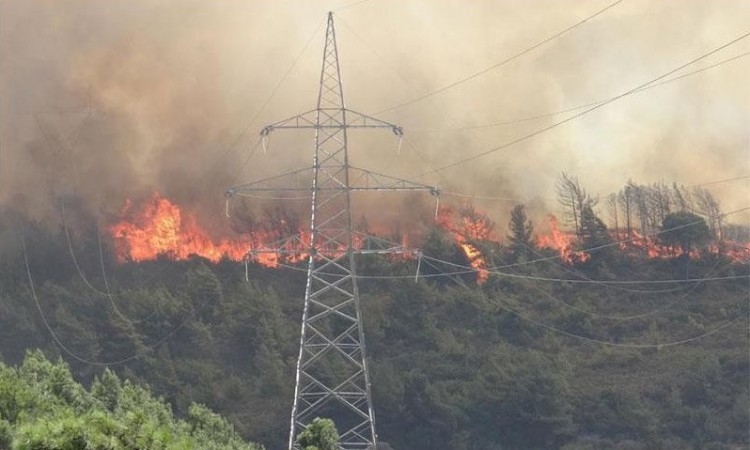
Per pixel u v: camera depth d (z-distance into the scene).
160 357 120.06
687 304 138.00
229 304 130.50
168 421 70.31
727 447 107.81
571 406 114.00
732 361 123.25
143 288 136.00
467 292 135.25
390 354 124.56
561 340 131.25
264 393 115.38
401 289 135.38
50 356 117.44
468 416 112.38
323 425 68.50
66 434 34.44
